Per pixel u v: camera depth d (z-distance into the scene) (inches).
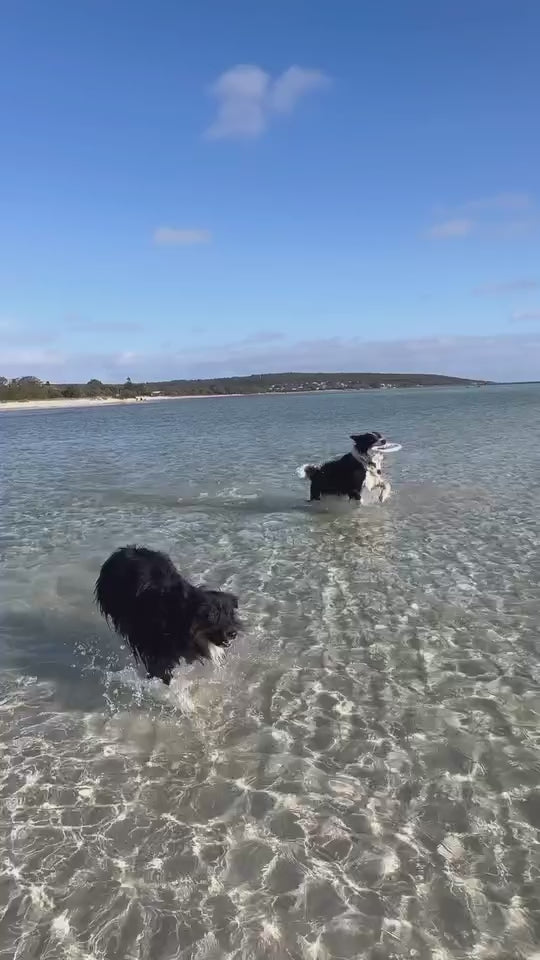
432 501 217.8
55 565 151.7
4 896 58.7
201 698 91.7
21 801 71.0
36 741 82.2
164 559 104.7
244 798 71.0
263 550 162.6
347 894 58.6
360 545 165.5
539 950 52.9
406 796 70.9
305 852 63.4
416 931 54.8
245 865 61.9
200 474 289.0
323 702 90.0
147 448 413.1
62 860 62.8
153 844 64.7
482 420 612.4
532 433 454.0
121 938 54.5
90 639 111.4
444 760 76.8
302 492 240.1
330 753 78.6
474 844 64.0
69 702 91.3
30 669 100.9
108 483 268.1
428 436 449.4
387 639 108.9
